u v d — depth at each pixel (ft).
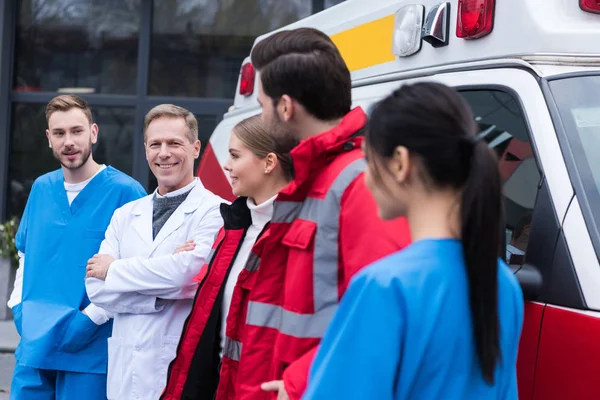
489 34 11.81
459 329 5.73
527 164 10.53
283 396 7.56
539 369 9.43
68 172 15.01
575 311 9.11
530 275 9.70
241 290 9.42
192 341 10.55
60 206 14.97
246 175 10.37
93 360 14.48
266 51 8.27
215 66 38.60
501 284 6.23
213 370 10.54
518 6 11.30
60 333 14.37
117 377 12.65
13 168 38.73
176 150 12.99
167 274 12.24
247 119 10.50
